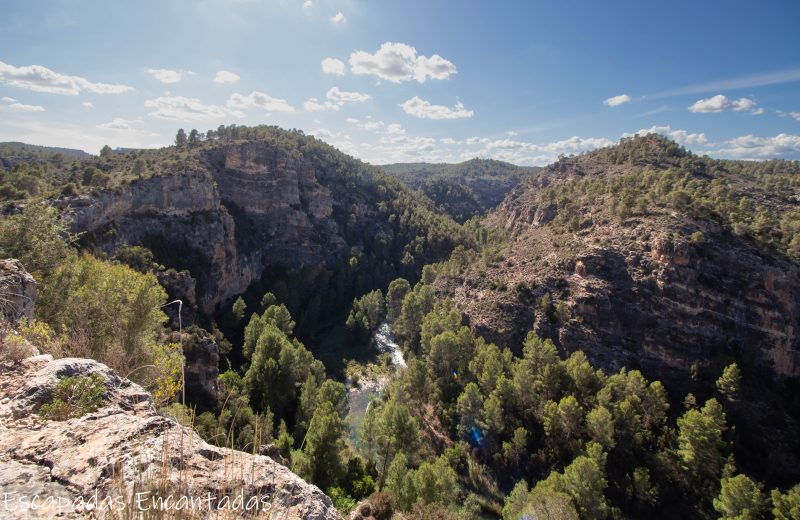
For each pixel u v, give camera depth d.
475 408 59.22
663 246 72.94
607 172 159.38
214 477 5.00
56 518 4.15
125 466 4.87
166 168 97.88
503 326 83.50
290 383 60.06
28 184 65.81
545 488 41.38
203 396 50.44
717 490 47.62
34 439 5.57
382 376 84.25
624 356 71.50
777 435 56.84
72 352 11.76
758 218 79.81
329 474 40.88
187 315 71.56
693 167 138.12
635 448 53.34
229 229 103.94
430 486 35.31
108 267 30.28
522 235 134.00
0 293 11.19
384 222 171.75
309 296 119.00
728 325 67.25
